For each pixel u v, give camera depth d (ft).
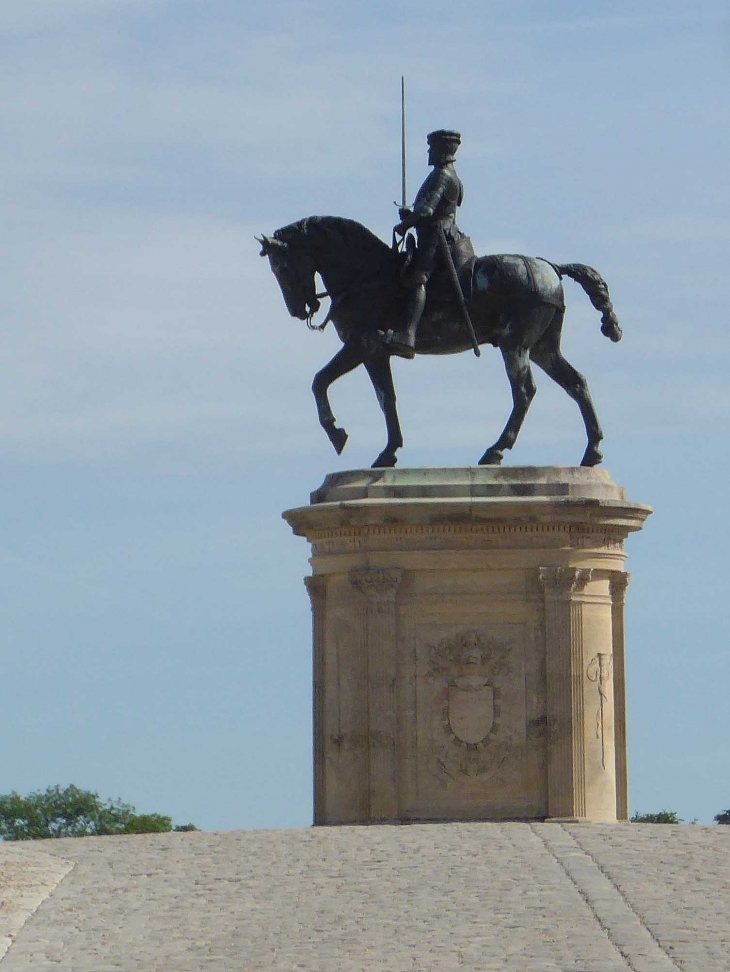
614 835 168.86
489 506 189.88
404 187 198.59
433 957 136.67
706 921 143.43
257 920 146.72
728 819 261.85
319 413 197.06
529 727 189.98
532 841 166.40
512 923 143.54
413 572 191.21
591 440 197.88
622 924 142.82
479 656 189.98
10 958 139.85
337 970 134.62
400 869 157.79
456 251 195.11
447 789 189.88
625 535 194.90
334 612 193.67
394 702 190.19
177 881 157.07
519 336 194.39
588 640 191.62
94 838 174.29
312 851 164.76
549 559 190.70
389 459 196.34
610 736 192.85
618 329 200.85
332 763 192.85
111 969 136.98
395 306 195.62
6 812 323.98
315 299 197.06
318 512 192.34
